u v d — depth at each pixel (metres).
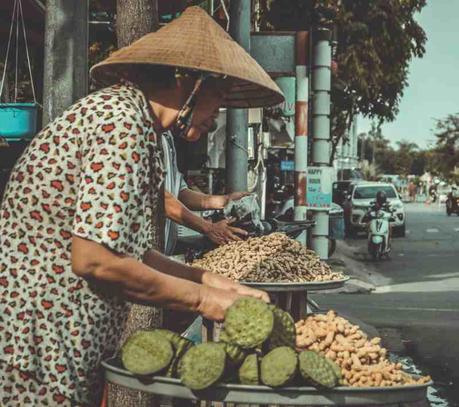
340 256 20.08
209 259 5.16
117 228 2.48
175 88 2.73
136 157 2.53
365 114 27.78
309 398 2.52
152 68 2.71
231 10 10.00
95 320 2.62
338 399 2.53
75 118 2.57
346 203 30.12
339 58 23.66
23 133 7.27
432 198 82.50
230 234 5.32
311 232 12.37
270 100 3.27
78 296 2.59
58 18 5.40
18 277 2.57
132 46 2.76
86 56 5.48
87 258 2.48
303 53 11.37
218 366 2.52
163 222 3.82
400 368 3.08
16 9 9.84
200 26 2.80
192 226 5.29
